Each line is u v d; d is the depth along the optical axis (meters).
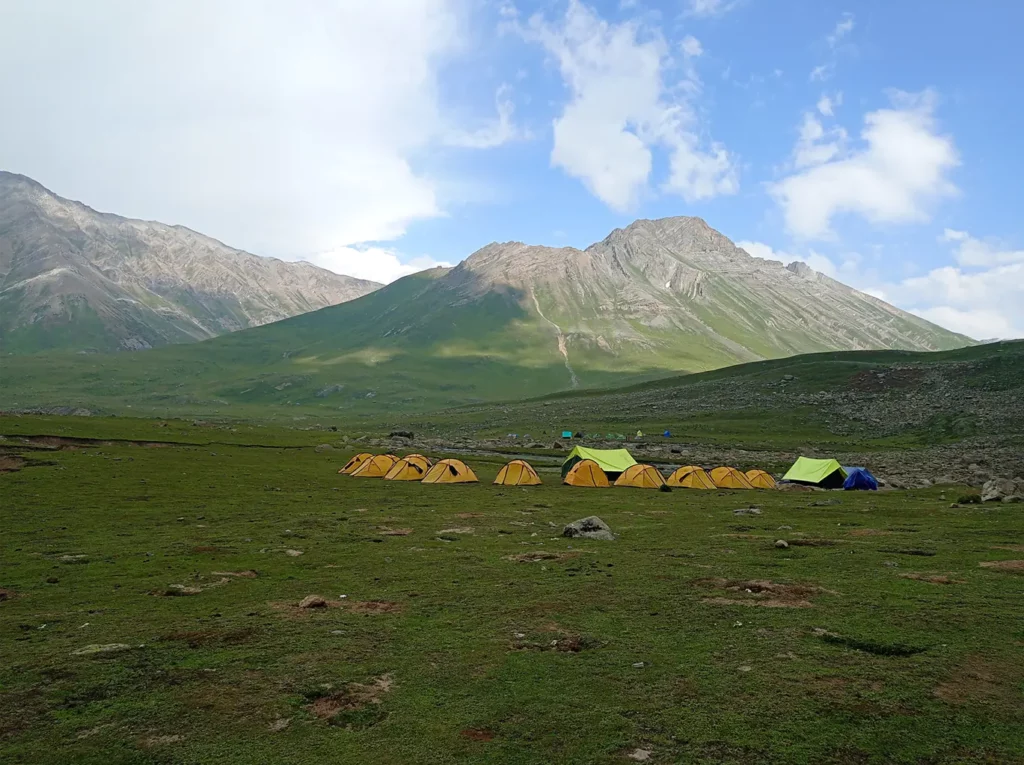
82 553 24.88
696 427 139.50
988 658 12.98
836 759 9.35
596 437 126.56
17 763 9.41
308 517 35.00
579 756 9.56
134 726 10.57
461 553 25.00
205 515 35.16
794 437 123.25
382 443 108.94
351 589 19.45
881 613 16.05
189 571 21.97
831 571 20.89
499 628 15.52
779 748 9.67
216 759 9.55
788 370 189.75
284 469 63.41
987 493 41.22
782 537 28.33
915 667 12.61
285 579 20.88
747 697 11.44
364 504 41.16
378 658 13.59
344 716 10.95
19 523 31.25
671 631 15.12
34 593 19.03
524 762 9.42
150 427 100.38
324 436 114.25
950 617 15.59
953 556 22.95
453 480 57.16
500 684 12.22
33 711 11.10
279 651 14.01
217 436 95.12
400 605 17.59
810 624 15.30
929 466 74.69
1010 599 17.09
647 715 10.86
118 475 50.81
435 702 11.47
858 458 87.62
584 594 18.50
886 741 9.84
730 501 45.31
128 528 30.77
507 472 58.41
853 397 153.25
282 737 10.21
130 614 16.91
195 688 12.06
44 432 78.00
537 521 34.34
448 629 15.48
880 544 25.77
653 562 22.86
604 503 43.56
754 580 19.72
